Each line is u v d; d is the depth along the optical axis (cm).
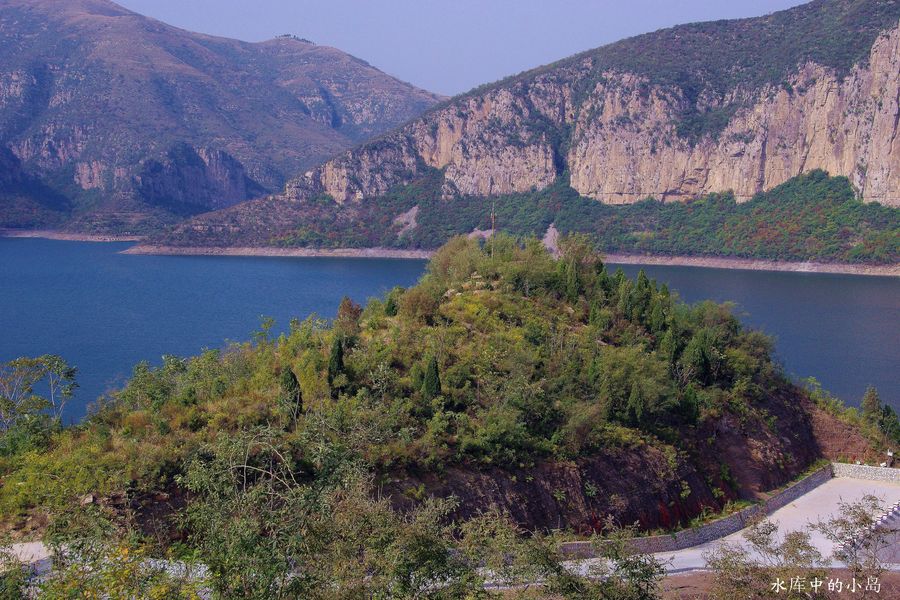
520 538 3584
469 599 2859
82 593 2536
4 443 4650
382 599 2698
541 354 6500
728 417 7000
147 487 3956
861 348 13938
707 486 6250
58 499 3616
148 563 2766
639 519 5528
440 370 5872
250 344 6769
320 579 2622
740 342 8194
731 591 3550
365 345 6128
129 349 14200
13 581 2709
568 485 5362
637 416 6128
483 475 5062
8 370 5900
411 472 4806
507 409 5466
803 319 17112
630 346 7038
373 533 2831
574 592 3145
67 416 8969
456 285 7956
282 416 4731
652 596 3234
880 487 7156
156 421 4588
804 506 6600
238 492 3034
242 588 2544
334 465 3531
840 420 8231
